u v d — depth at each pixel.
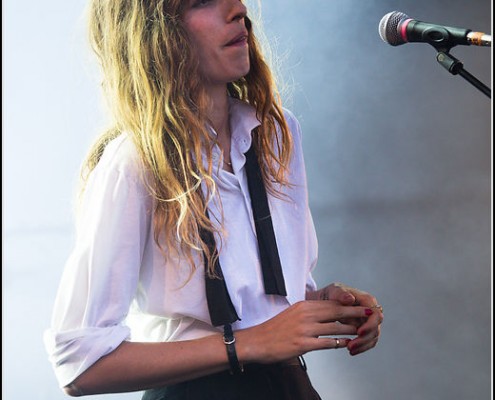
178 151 4.43
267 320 4.52
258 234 4.62
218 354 4.38
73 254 4.43
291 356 4.39
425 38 4.75
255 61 4.85
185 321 4.55
